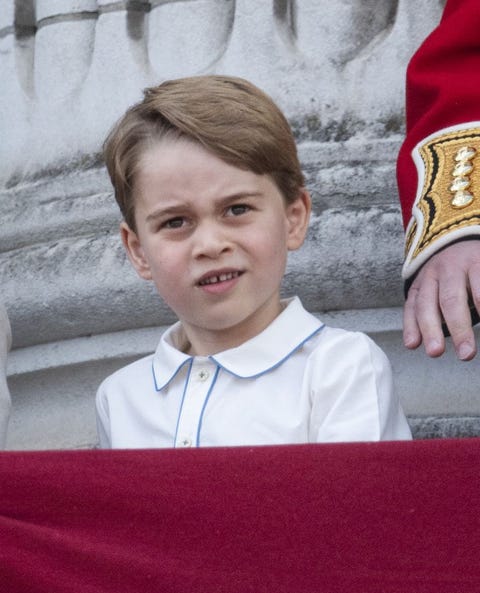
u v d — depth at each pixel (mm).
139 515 5914
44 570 5844
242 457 5957
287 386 7914
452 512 5836
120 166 7988
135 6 11227
